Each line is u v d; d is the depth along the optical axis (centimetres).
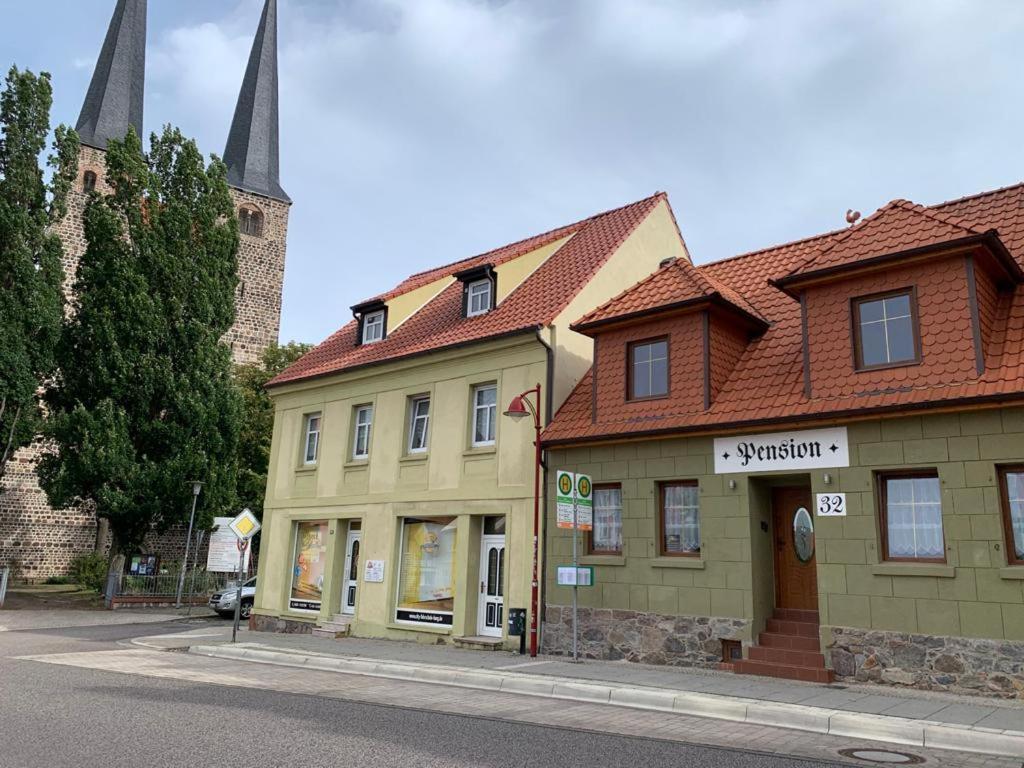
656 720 931
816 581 1310
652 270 2023
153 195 3256
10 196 3003
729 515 1327
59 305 3044
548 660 1427
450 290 2355
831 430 1238
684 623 1345
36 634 2027
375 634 1875
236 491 3816
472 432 1800
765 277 1698
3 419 2867
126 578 3050
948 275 1180
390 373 2011
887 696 1038
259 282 5294
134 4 5406
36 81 3117
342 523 2077
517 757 708
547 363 1662
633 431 1444
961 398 1098
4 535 4028
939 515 1138
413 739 779
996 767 717
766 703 970
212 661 1505
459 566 1725
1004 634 1041
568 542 1537
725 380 1438
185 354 3195
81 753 681
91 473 2869
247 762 663
